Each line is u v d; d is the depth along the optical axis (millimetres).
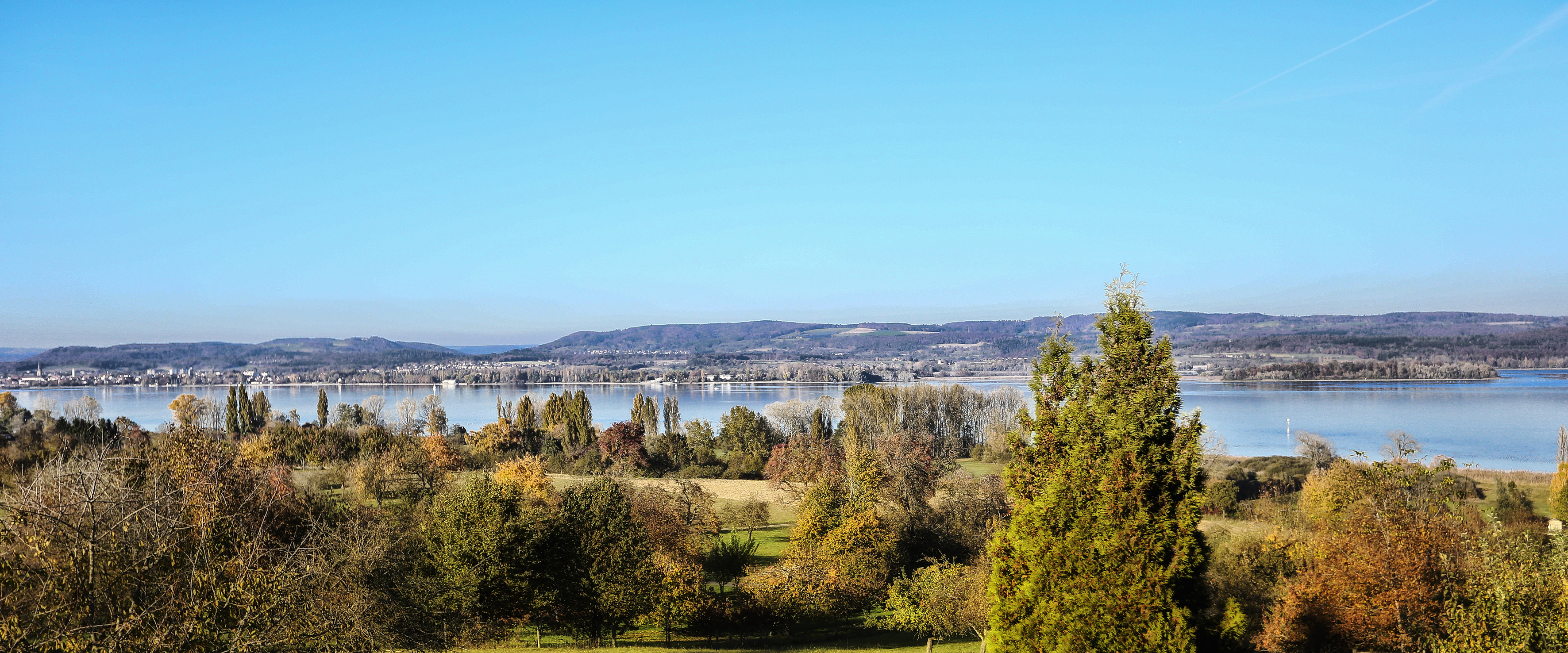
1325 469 73500
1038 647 17594
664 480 86688
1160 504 17141
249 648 17438
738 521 68812
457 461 93625
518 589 34781
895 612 43000
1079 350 19281
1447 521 25672
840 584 45219
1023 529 18328
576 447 106062
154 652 15516
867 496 54156
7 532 16266
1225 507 59438
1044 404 18844
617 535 39844
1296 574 36062
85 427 78812
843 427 111750
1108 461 17375
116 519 17984
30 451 61719
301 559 22031
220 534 20859
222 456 29750
